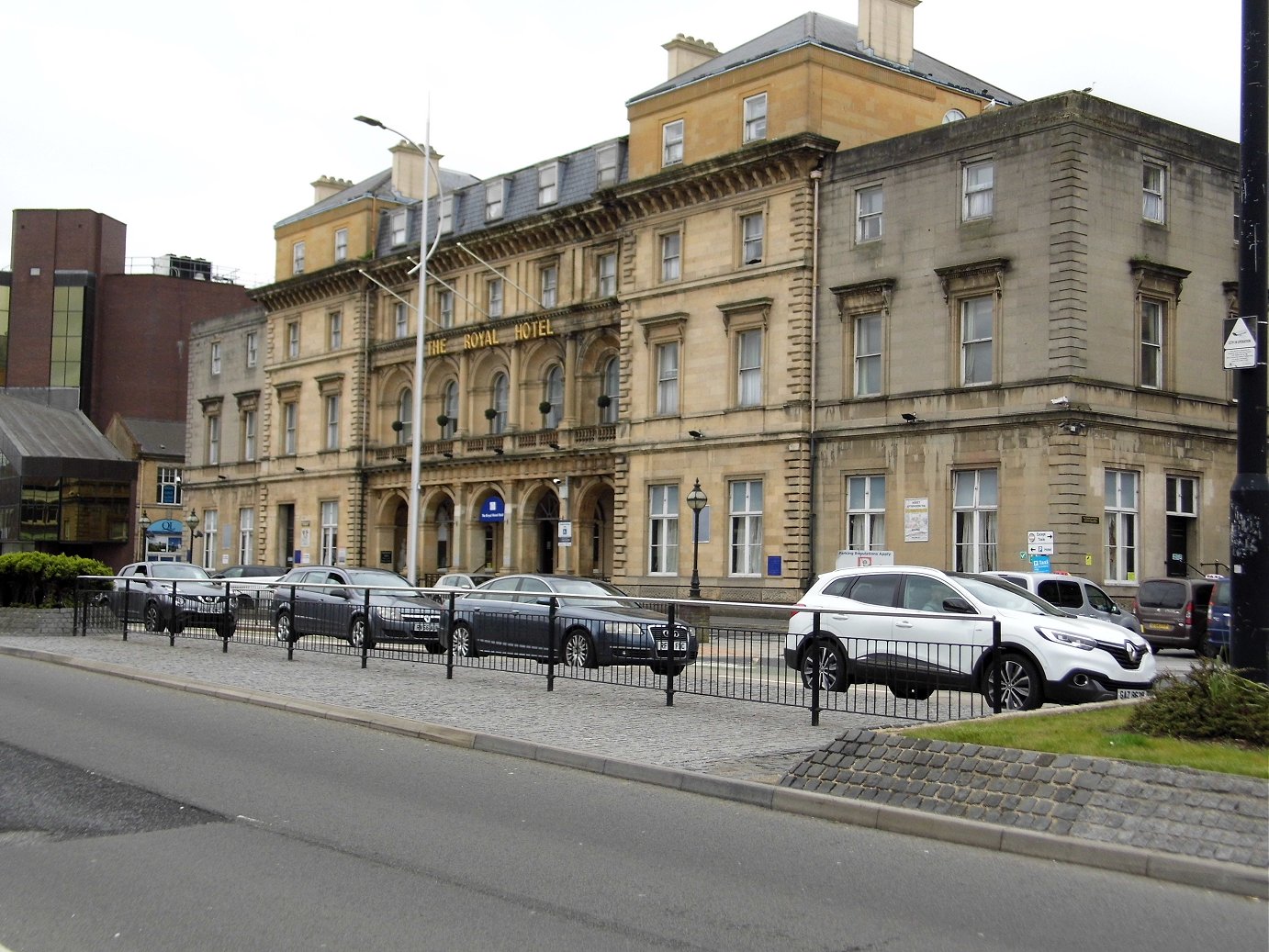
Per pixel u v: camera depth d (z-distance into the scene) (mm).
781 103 44875
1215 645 32406
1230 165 42438
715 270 46938
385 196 68125
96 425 110000
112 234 113562
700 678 19766
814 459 43562
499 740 16062
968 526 39500
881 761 12969
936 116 47625
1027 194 38625
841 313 43125
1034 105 38562
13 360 110375
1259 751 11930
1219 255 41906
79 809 12656
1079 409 37000
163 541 100375
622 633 21594
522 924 8969
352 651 25906
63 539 76000
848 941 8633
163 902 9523
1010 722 14141
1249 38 14398
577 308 53875
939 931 8875
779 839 11633
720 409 46438
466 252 57062
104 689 22062
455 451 59969
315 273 68312
